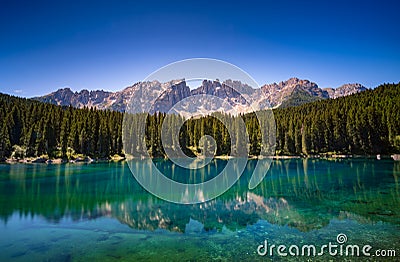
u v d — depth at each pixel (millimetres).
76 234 9242
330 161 38844
